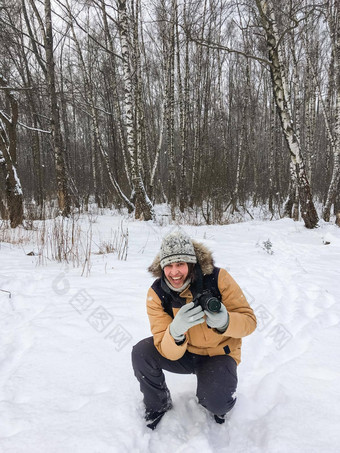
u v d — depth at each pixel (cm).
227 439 183
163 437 181
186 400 213
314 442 172
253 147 2084
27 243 749
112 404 204
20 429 182
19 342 289
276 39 957
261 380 234
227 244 776
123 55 1176
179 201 1639
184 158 1658
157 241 816
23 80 1492
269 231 988
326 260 616
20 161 2683
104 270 523
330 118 1756
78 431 180
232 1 975
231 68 2247
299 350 280
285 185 2284
